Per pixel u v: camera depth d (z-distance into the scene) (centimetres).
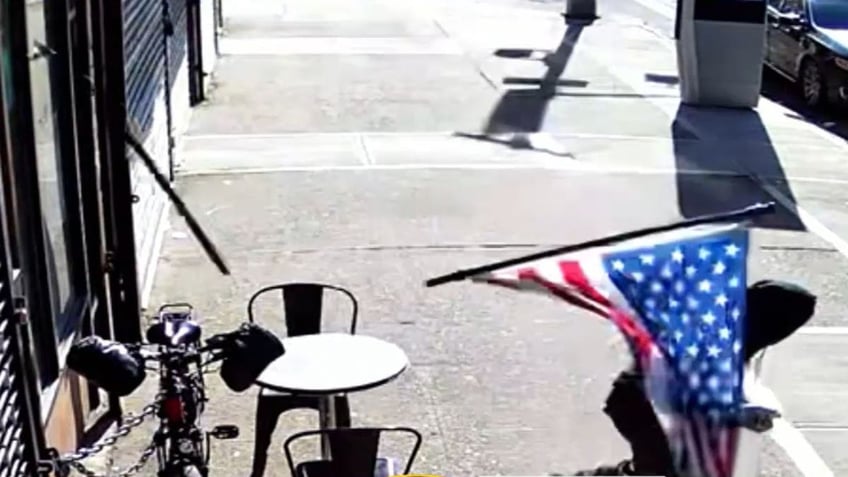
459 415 614
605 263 420
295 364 473
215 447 575
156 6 888
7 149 418
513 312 750
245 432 590
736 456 424
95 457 551
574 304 422
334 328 721
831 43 1470
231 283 797
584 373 547
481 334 717
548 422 604
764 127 1366
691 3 1422
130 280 643
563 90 1516
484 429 598
